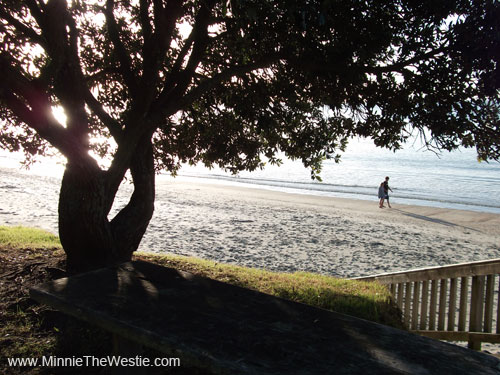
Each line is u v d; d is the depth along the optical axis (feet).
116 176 18.81
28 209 65.36
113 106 25.80
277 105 22.15
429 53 15.61
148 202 20.93
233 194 99.96
